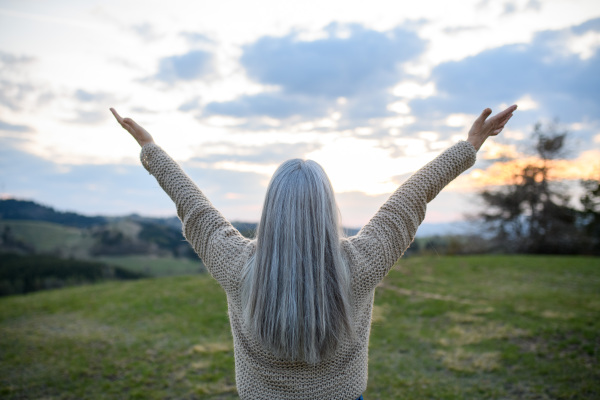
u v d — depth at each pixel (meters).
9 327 6.45
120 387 4.12
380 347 5.18
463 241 20.97
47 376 4.41
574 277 9.72
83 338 5.77
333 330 1.05
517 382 4.00
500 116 1.38
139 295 8.50
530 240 20.33
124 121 1.51
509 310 6.59
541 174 20.11
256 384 1.14
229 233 1.20
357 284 1.09
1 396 3.94
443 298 7.59
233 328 1.19
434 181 1.25
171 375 4.39
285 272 1.02
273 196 1.08
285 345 1.04
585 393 3.69
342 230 1.15
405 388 3.99
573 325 5.58
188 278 10.41
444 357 4.75
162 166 1.36
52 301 8.32
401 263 11.79
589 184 17.95
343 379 1.14
